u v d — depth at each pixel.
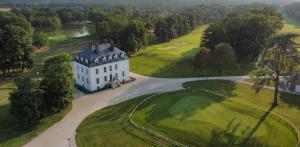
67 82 79.38
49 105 78.44
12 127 73.88
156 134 67.62
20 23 161.50
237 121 72.75
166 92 93.12
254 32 127.12
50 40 187.25
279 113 78.62
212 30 136.88
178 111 77.38
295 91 94.56
